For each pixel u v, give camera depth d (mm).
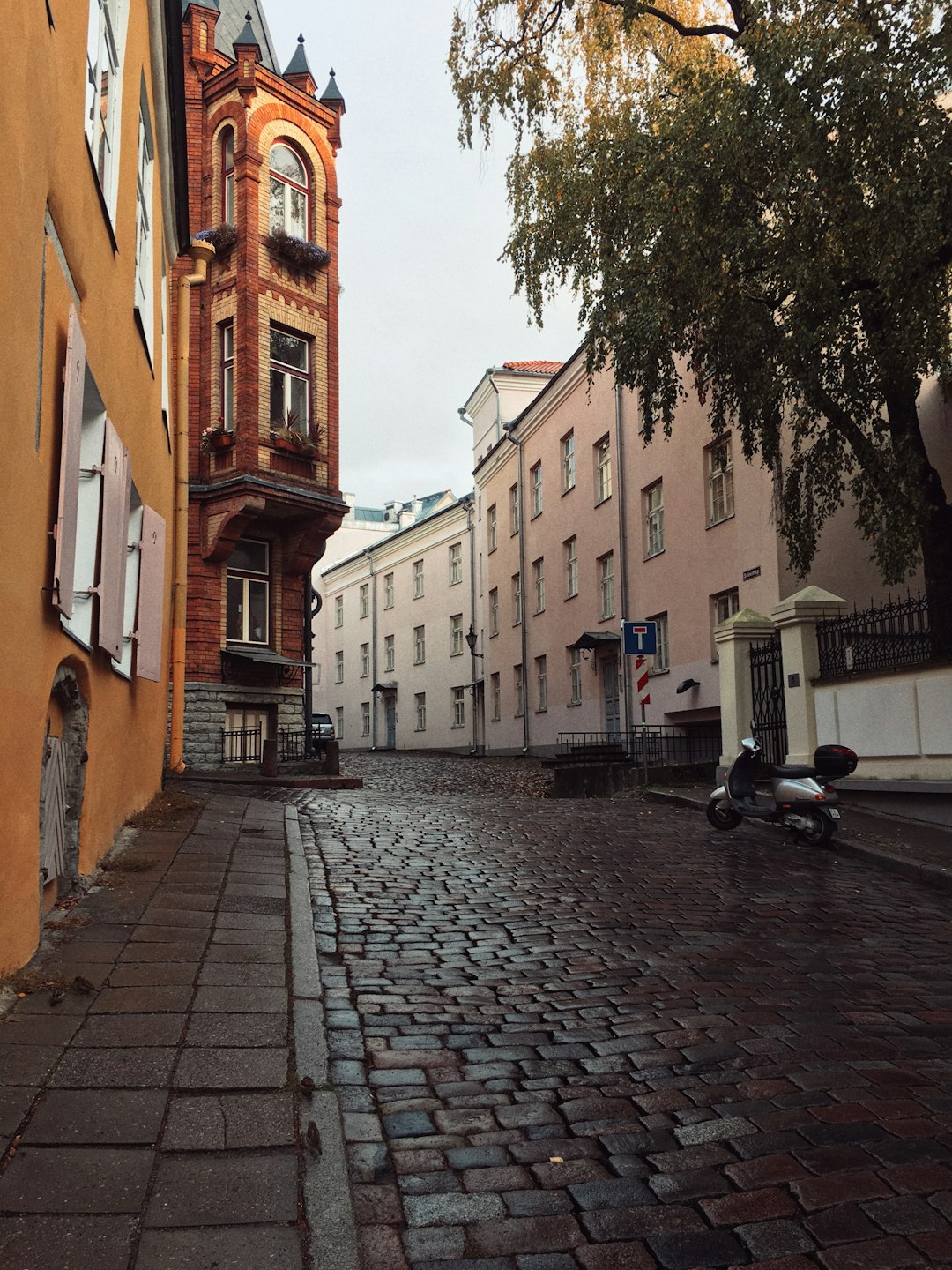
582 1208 3166
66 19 5535
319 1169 3242
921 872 8922
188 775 17094
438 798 15812
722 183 11820
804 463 14336
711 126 11703
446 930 6824
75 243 5906
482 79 14914
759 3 11258
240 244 21547
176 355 16312
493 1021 4969
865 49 10492
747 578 19047
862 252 11281
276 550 22844
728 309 12477
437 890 8094
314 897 7551
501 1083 4180
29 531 4770
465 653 39562
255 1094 3740
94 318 6758
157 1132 3377
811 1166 3416
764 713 15891
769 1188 3275
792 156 10922
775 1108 3918
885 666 12672
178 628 16859
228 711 21453
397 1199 3217
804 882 8844
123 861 7609
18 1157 3129
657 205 12242
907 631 12367
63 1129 3336
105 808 7711
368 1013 5039
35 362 4785
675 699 22141
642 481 24141
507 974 5816
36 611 4980
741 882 8805
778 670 15484
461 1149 3570
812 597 14305
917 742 12070
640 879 8828
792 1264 2852
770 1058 4477
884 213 10344
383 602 47375
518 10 14836
